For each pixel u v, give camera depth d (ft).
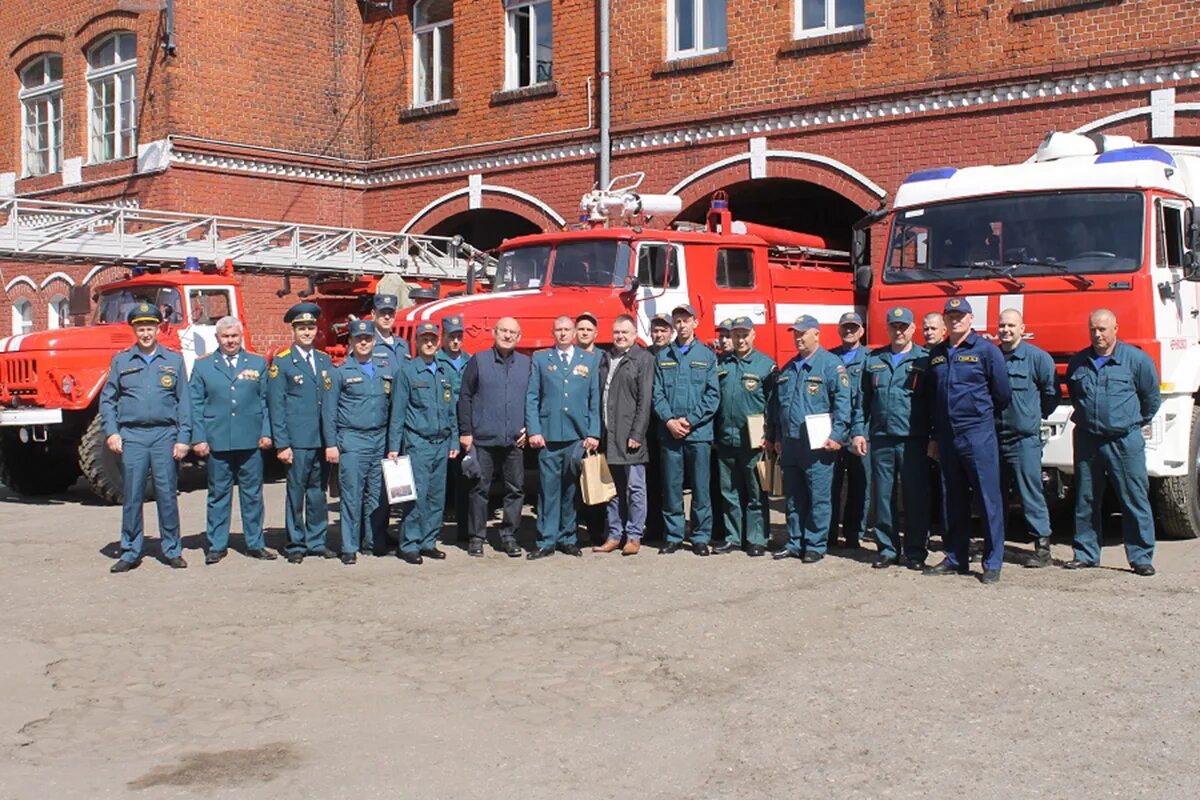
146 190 65.92
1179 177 34.71
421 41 70.38
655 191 59.72
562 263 40.55
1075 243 32.91
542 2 64.39
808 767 17.60
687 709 20.22
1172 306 32.81
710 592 28.35
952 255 34.68
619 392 32.81
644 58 59.88
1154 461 32.12
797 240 45.06
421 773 17.63
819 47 54.29
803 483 32.09
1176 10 45.70
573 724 19.61
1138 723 19.08
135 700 21.13
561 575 30.58
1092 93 47.60
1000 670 21.85
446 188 67.97
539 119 64.03
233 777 17.58
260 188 67.77
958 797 16.47
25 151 76.23
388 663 23.15
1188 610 25.71
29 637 25.34
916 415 30.27
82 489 51.83
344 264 55.16
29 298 74.23
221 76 66.18
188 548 35.45
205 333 48.32
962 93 50.60
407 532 32.73
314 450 33.09
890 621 25.38
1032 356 30.19
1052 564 30.91
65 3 71.20
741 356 32.76
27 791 17.11
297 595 28.81
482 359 33.09
